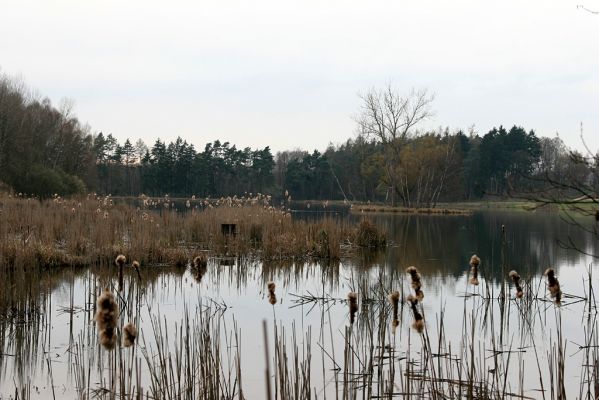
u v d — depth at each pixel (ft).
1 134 159.12
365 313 37.22
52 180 158.10
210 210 87.35
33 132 174.40
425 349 20.83
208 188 314.35
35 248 50.42
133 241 56.24
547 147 254.47
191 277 50.03
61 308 37.52
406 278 50.90
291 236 68.18
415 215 163.22
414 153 195.11
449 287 47.39
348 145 304.30
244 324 34.17
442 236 95.09
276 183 342.23
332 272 54.60
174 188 314.96
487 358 28.14
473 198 273.54
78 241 56.44
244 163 322.96
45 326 33.12
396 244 81.61
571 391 23.90
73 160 200.34
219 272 50.70
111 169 312.71
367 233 78.13
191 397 20.38
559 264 62.80
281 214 85.20
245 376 24.86
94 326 33.32
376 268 57.67
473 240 88.33
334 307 39.17
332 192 310.04
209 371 20.01
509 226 121.80
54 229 62.69
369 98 192.65
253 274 53.11
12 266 47.06
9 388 23.67
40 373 25.48
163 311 36.94
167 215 81.46
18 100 173.68
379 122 193.16
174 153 315.58
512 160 257.75
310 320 35.40
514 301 42.32
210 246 66.49
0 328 31.63
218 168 316.19
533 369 26.84
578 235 98.73
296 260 62.23
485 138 270.87
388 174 197.47
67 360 27.20
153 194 317.42
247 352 28.48
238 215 83.05
